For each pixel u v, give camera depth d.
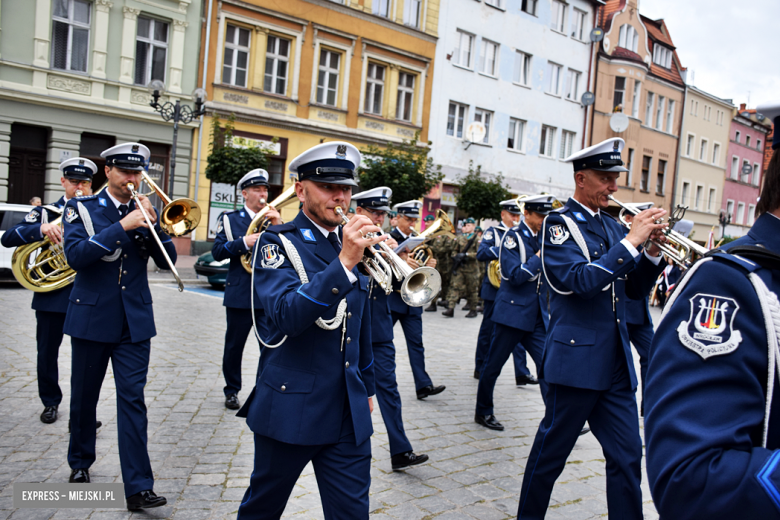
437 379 6.64
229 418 4.82
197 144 17.78
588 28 28.31
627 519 2.84
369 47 20.95
